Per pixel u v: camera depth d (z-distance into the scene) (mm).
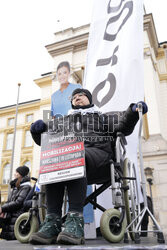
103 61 3582
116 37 3586
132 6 3502
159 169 10016
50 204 1576
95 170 1715
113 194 1711
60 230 1546
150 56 12141
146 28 12633
